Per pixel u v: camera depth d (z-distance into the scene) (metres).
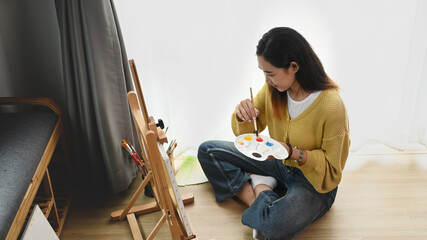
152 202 1.90
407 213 1.82
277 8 1.87
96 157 1.95
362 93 2.06
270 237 1.56
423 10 1.83
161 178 1.20
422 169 2.10
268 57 1.39
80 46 1.67
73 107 1.83
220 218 1.82
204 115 2.13
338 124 1.48
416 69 1.97
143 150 1.52
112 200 1.94
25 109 2.05
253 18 1.88
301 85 1.48
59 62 1.99
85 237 1.73
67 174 1.91
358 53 1.95
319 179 1.57
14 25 1.87
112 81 1.77
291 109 1.60
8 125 1.64
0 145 1.48
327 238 1.69
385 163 2.14
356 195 1.93
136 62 1.94
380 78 2.05
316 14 1.88
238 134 1.80
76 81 1.76
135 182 2.07
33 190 1.40
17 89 2.00
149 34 1.89
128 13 1.83
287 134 1.66
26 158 1.42
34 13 1.86
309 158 1.54
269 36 1.39
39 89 2.06
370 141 2.30
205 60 1.97
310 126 1.56
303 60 1.40
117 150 1.88
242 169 1.92
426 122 2.20
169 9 1.84
